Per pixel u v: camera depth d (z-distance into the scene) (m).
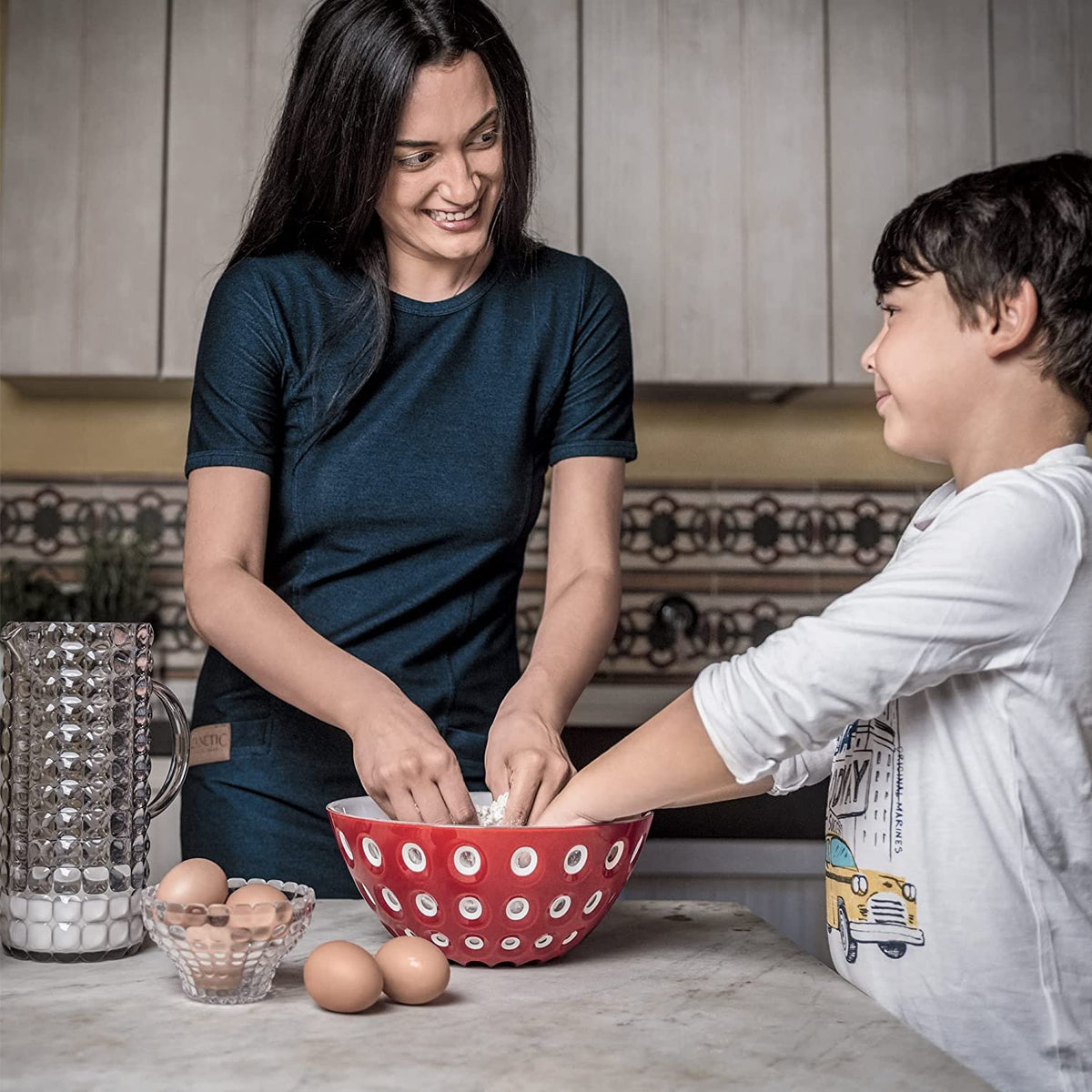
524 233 1.29
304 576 1.23
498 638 1.28
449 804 0.89
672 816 2.12
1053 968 0.75
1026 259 0.79
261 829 1.19
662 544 2.74
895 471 2.79
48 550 2.69
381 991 0.72
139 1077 0.60
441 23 1.09
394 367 1.23
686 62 2.50
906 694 0.76
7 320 2.43
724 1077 0.61
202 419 1.19
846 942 0.83
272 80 2.45
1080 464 0.79
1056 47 2.54
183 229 2.44
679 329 2.49
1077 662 0.75
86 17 2.45
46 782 0.83
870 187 2.51
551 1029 0.69
